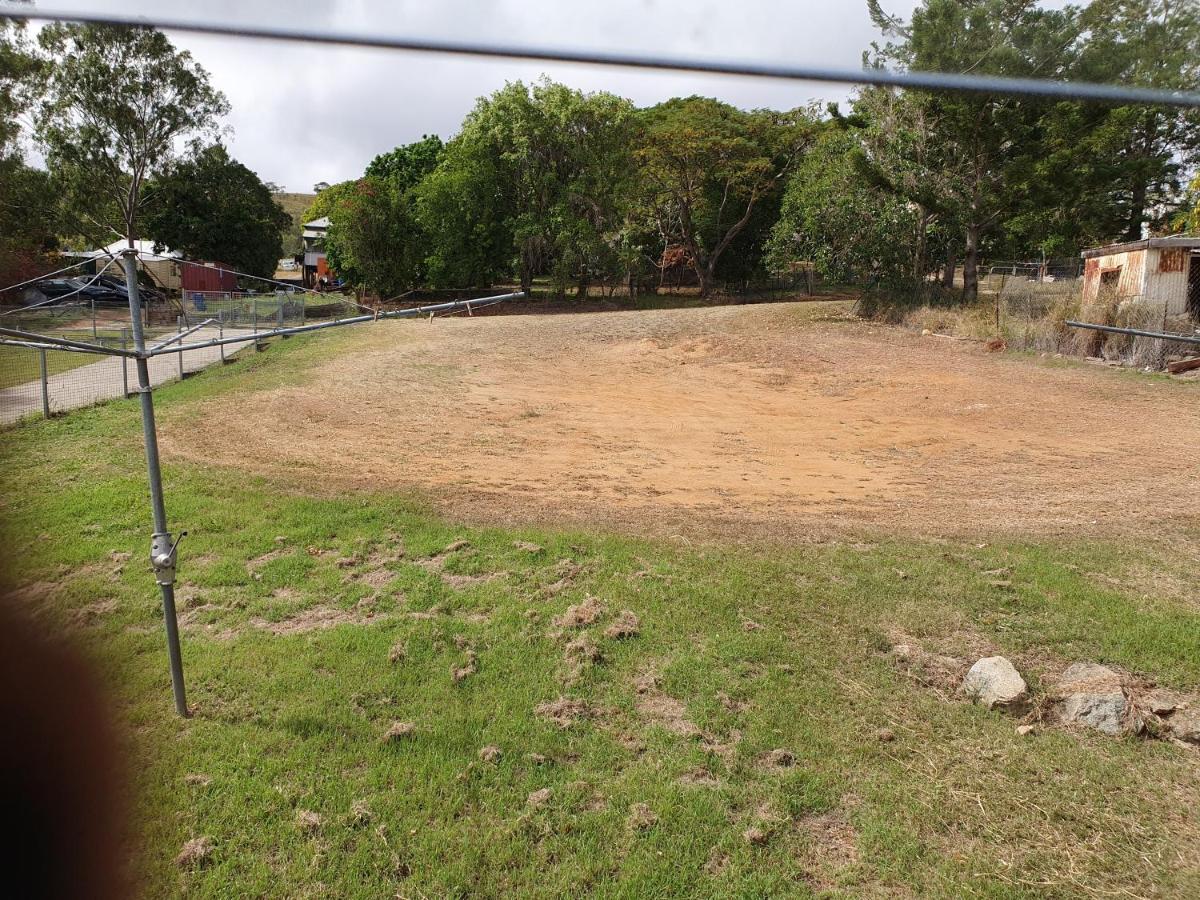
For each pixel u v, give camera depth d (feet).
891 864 11.90
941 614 18.89
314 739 14.43
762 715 15.26
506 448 36.47
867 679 16.49
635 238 135.74
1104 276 63.77
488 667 16.79
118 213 119.75
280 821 12.50
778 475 32.17
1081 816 12.85
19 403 45.88
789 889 11.46
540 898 11.25
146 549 22.89
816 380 54.19
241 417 41.09
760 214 134.82
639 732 14.80
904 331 67.21
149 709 15.19
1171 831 12.55
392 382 51.65
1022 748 14.46
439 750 14.20
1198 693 15.93
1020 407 43.27
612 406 47.34
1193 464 31.78
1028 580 20.57
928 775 13.76
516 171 109.19
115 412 42.39
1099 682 15.80
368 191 107.14
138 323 13.71
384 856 11.88
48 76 94.02
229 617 19.06
